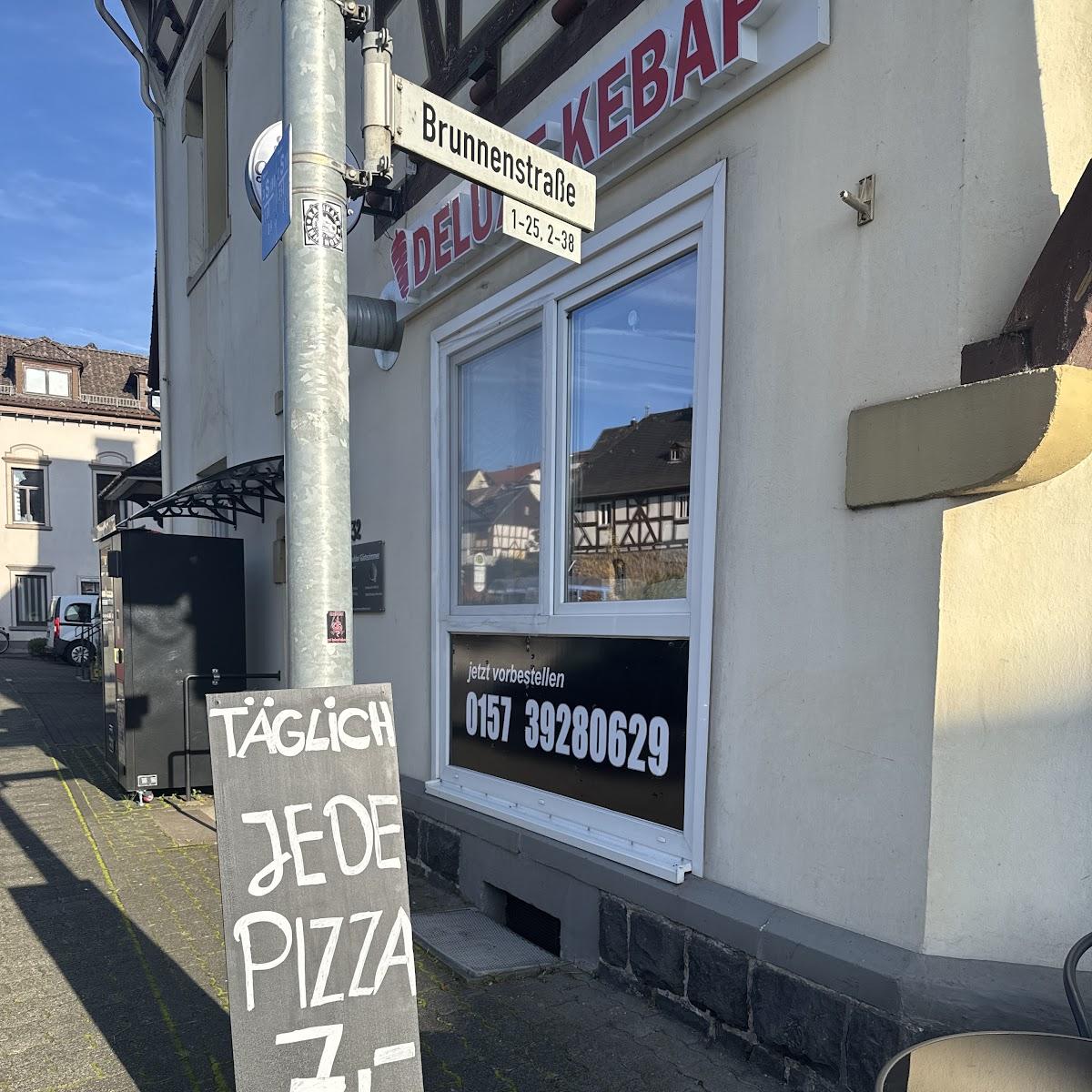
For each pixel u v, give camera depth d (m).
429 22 4.85
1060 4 2.29
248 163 5.17
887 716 2.42
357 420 5.75
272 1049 1.80
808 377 2.68
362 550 5.59
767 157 2.83
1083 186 1.98
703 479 3.05
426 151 2.15
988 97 2.25
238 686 6.74
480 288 4.50
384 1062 1.89
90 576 30.20
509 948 3.64
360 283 5.80
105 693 7.69
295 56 2.00
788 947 2.55
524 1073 2.67
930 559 2.32
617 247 3.54
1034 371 2.06
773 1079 2.61
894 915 2.39
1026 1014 2.11
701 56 2.88
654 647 3.28
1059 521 2.29
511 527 4.44
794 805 2.69
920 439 2.32
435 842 4.50
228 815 1.85
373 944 1.92
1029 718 2.28
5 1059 2.81
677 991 2.98
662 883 3.09
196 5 9.50
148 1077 2.71
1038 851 2.28
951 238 2.29
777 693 2.76
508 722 4.16
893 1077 1.50
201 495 7.29
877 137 2.48
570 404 3.99
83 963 3.55
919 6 2.38
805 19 2.62
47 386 29.97
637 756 3.35
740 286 2.93
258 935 1.83
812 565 2.66
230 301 8.56
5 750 8.57
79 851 5.13
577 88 3.65
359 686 2.03
